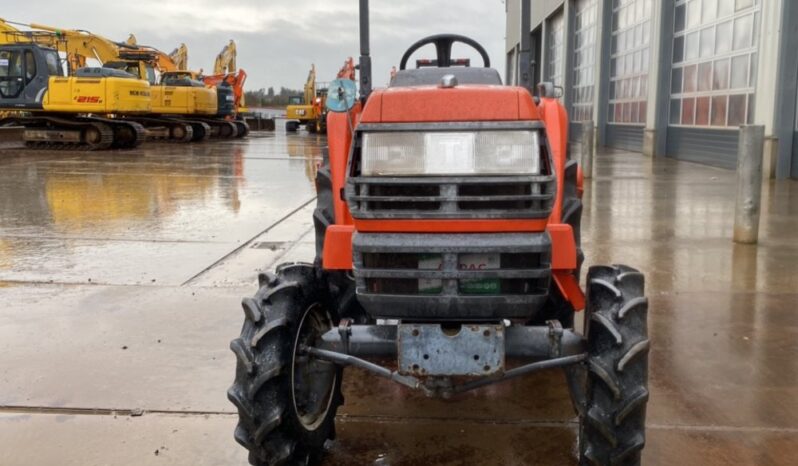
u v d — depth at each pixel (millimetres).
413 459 2996
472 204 2504
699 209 8750
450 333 2576
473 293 2537
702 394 3527
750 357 3977
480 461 2975
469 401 3506
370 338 2756
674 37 16875
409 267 2533
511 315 2543
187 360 3998
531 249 2473
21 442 3111
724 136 14031
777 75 11453
